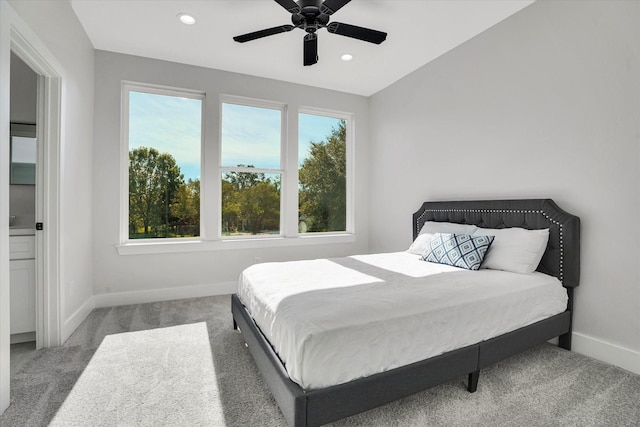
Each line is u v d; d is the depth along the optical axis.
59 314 2.27
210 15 2.58
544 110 2.40
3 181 1.53
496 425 1.48
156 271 3.35
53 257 2.23
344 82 4.00
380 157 4.26
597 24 2.10
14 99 2.85
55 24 2.17
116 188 3.17
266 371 1.55
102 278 3.13
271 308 1.66
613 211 2.04
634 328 1.96
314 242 4.17
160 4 2.44
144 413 1.54
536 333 2.00
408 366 1.49
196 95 3.58
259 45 3.06
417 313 1.56
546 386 1.79
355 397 1.34
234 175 3.80
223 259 3.66
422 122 3.55
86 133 2.86
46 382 1.79
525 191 2.54
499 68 2.72
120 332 2.51
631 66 1.95
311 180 4.28
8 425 1.45
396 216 3.98
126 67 3.21
